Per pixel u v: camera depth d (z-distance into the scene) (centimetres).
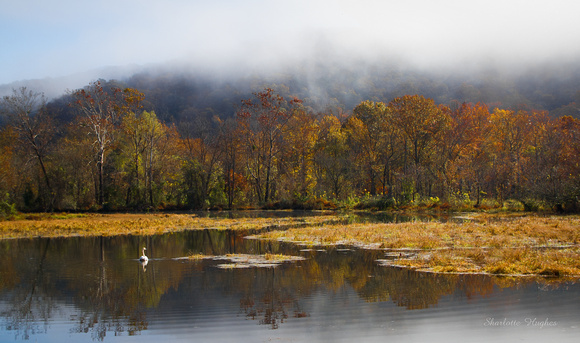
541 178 4700
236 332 1048
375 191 7719
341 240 2600
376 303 1256
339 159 7344
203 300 1338
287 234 2986
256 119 7494
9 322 1168
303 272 1703
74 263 2041
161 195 6494
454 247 2178
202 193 6800
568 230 2572
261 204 6800
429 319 1100
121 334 1060
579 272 1548
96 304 1329
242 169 7950
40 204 5675
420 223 3416
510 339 937
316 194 7044
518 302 1222
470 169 6431
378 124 7569
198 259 2077
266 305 1271
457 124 7212
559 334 973
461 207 5319
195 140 8506
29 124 5881
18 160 6119
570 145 5275
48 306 1315
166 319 1158
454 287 1406
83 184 6169
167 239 2980
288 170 7831
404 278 1554
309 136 8050
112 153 6538
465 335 984
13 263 2067
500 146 7900
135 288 1508
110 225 3981
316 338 991
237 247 2466
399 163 7600
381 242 2459
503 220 3566
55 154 6109
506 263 1680
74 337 1043
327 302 1283
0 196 4991
